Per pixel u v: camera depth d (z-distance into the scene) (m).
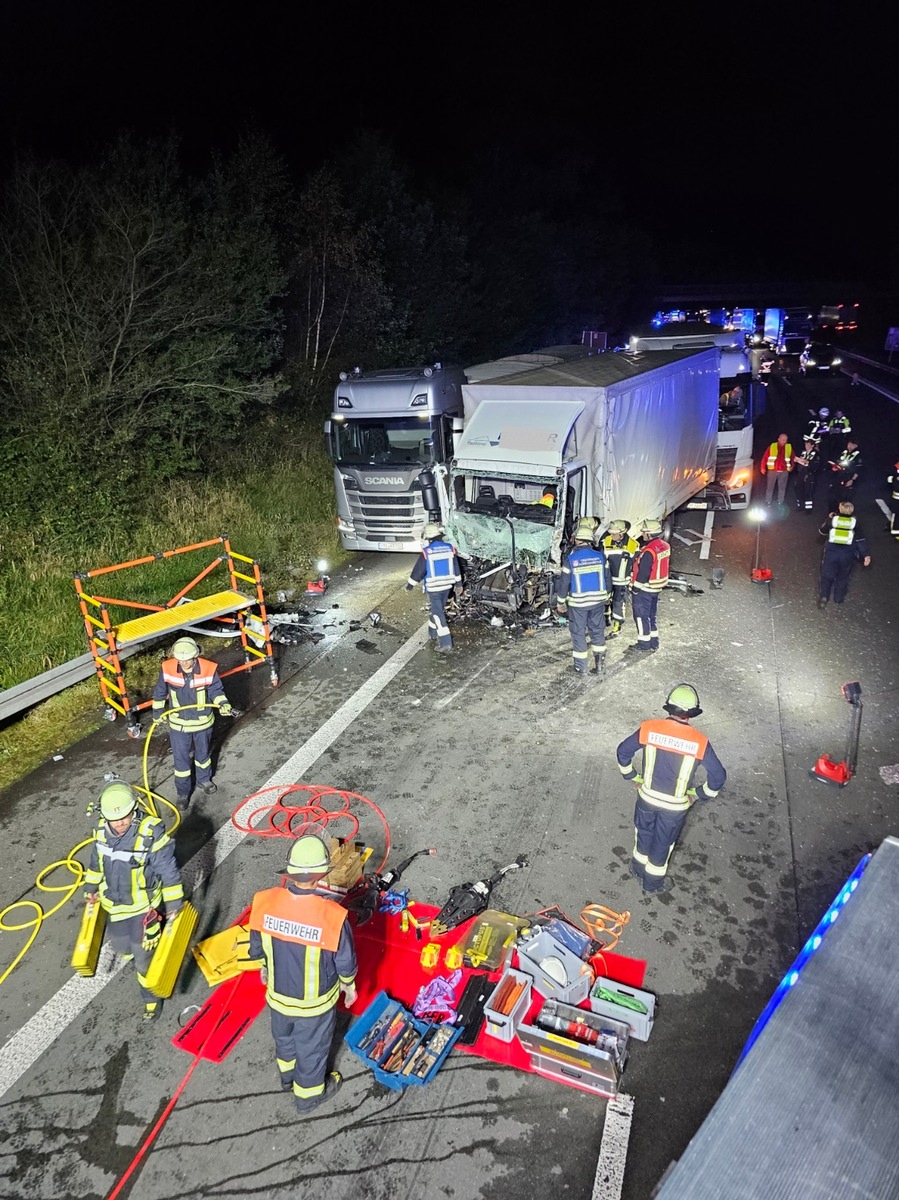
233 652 9.82
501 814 6.58
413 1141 4.08
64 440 12.23
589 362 11.70
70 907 5.77
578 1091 4.32
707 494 15.34
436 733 7.86
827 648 9.54
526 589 10.42
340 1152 4.04
